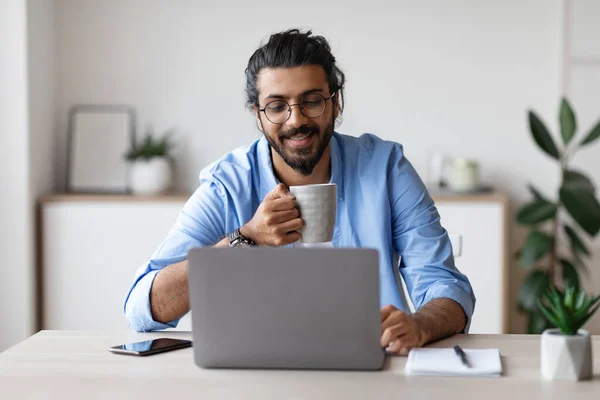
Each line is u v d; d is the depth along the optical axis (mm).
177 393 1239
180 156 4027
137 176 3838
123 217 3711
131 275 3717
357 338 1344
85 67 4004
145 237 3711
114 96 4016
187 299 1730
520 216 3584
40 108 3809
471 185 3762
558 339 1294
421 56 3967
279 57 1792
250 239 1616
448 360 1384
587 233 3545
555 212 3586
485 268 3639
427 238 1939
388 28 3963
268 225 1564
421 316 1591
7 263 3668
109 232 3715
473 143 3980
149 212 3711
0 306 3678
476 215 3633
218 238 1971
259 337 1359
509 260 4004
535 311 3605
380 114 3984
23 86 3645
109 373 1359
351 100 3982
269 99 1802
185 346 1546
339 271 1327
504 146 3975
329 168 2002
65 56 4004
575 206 3516
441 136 3984
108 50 4004
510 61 3953
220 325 1365
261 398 1209
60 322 3734
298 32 1859
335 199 1574
